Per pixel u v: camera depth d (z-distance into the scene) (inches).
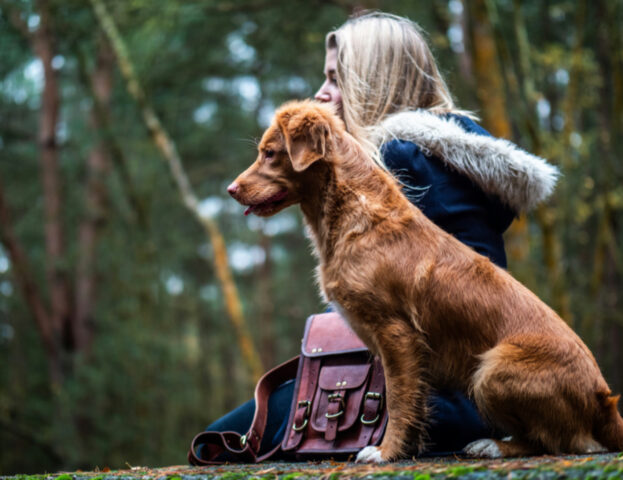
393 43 147.7
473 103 388.2
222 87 710.5
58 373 649.6
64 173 735.1
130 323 606.5
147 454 577.9
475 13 366.6
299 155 120.8
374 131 140.5
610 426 108.9
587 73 474.9
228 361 1040.2
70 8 510.0
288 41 568.7
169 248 676.1
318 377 132.8
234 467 119.4
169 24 508.1
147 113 480.7
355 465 109.0
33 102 745.0
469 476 86.9
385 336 116.3
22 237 751.7
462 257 117.4
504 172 132.3
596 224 560.7
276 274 1218.6
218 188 867.4
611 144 431.2
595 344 468.1
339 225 121.2
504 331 111.7
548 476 82.8
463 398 127.3
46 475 120.3
